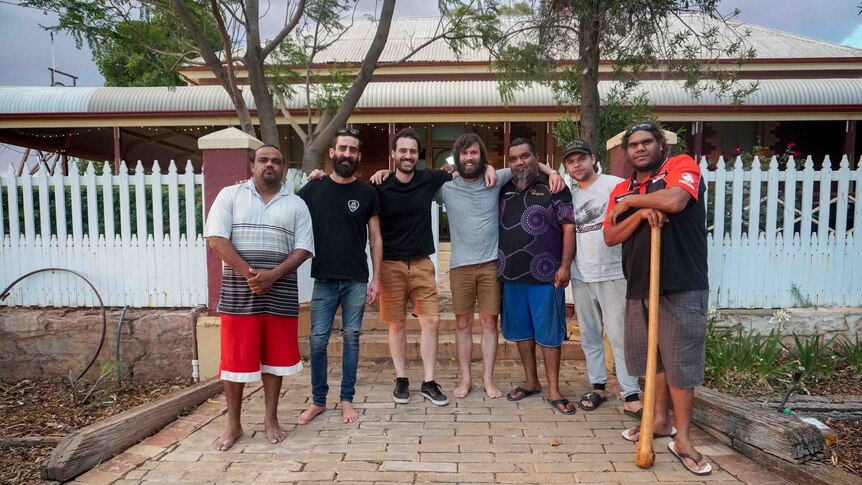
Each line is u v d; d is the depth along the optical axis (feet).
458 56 26.37
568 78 22.39
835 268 16.38
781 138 44.21
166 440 11.10
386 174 13.04
